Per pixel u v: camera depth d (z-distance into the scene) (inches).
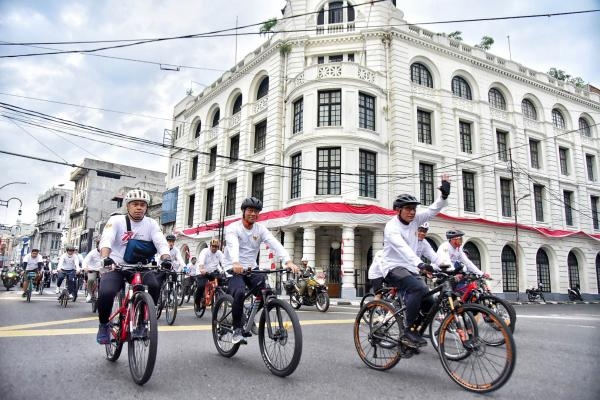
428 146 784.3
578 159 1034.7
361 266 733.3
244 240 177.8
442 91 823.7
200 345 201.9
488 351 131.5
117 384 130.3
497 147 891.4
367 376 147.9
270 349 154.6
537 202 941.2
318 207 659.4
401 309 155.1
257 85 924.6
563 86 1062.4
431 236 748.6
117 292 155.3
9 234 3211.1
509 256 860.0
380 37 786.2
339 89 723.4
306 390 128.5
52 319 298.0
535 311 535.2
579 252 981.8
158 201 1422.2
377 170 727.7
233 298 164.6
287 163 768.9
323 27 816.3
